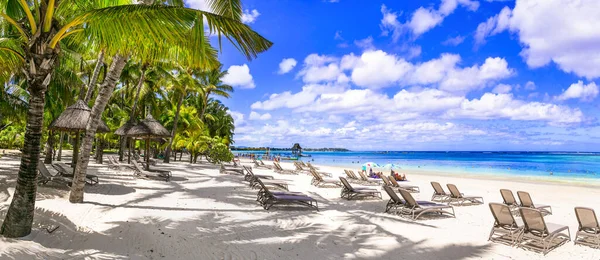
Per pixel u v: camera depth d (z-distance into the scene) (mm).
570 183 19172
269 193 8734
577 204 11242
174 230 6012
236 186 12695
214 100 50969
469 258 5223
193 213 7465
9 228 4898
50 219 5961
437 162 54656
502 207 6082
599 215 9336
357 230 6625
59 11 5445
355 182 16719
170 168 19750
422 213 8539
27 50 4891
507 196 9742
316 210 8625
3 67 6863
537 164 46250
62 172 10281
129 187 10742
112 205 7773
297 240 5840
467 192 14055
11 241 4664
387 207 8797
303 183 15586
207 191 11000
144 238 5469
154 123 15156
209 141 27953
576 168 36562
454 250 5566
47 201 7547
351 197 10797
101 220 6406
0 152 28812
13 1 6449
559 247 5977
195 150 27219
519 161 57250
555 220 8578
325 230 6555
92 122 7910
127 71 22578
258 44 5016
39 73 4887
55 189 9023
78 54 11422
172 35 4664
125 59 8000
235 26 4672
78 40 5727
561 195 13602
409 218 7984
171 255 4906
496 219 6219
